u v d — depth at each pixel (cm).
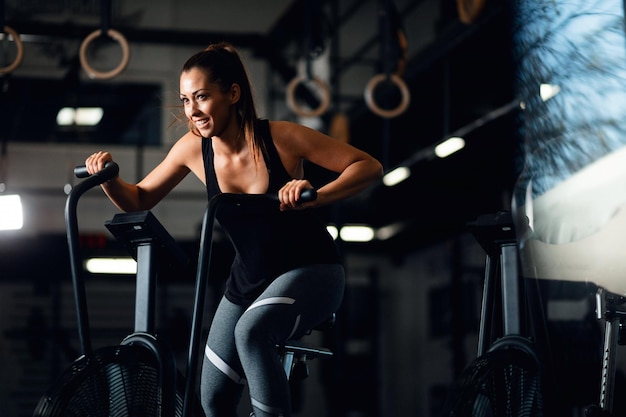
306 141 236
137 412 232
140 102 1021
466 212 1091
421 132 946
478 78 805
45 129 1037
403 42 680
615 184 194
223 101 233
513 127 822
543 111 202
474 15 658
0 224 665
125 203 251
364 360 1249
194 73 231
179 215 1123
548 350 221
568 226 201
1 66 866
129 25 950
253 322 225
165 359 236
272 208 236
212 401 243
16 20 884
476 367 221
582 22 197
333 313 248
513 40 211
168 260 252
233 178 242
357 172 230
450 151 931
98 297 1102
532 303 213
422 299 1233
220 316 245
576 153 197
